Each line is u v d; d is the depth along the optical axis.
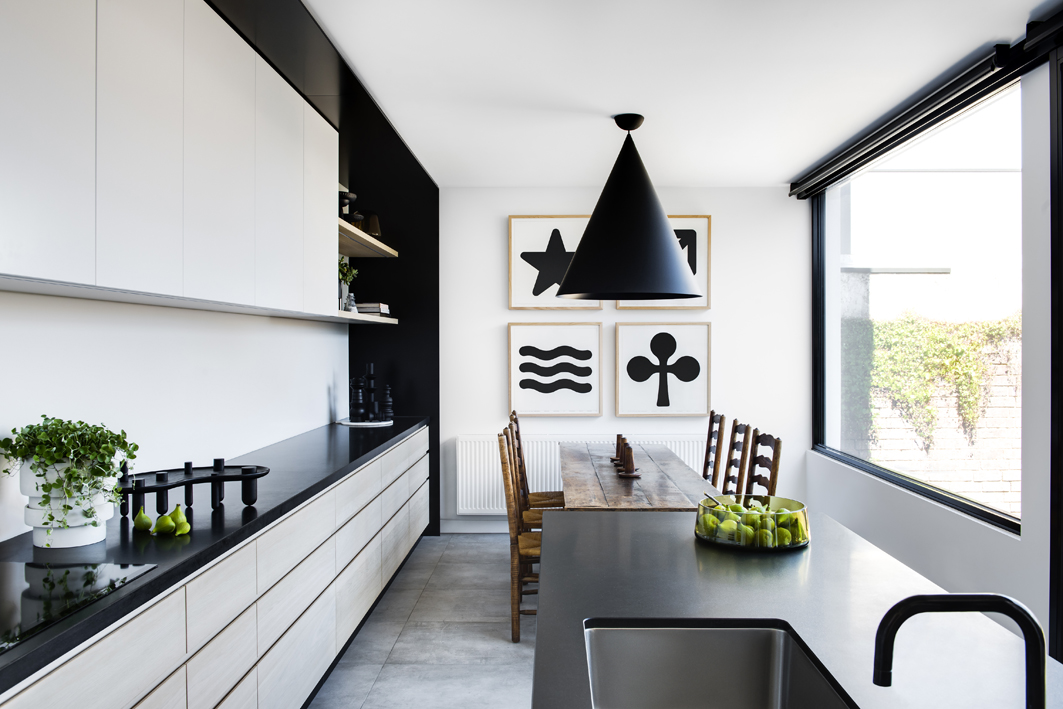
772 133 3.81
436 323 5.07
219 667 1.74
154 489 1.88
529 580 3.46
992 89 2.86
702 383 5.06
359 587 3.07
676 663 1.34
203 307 2.60
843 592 1.51
